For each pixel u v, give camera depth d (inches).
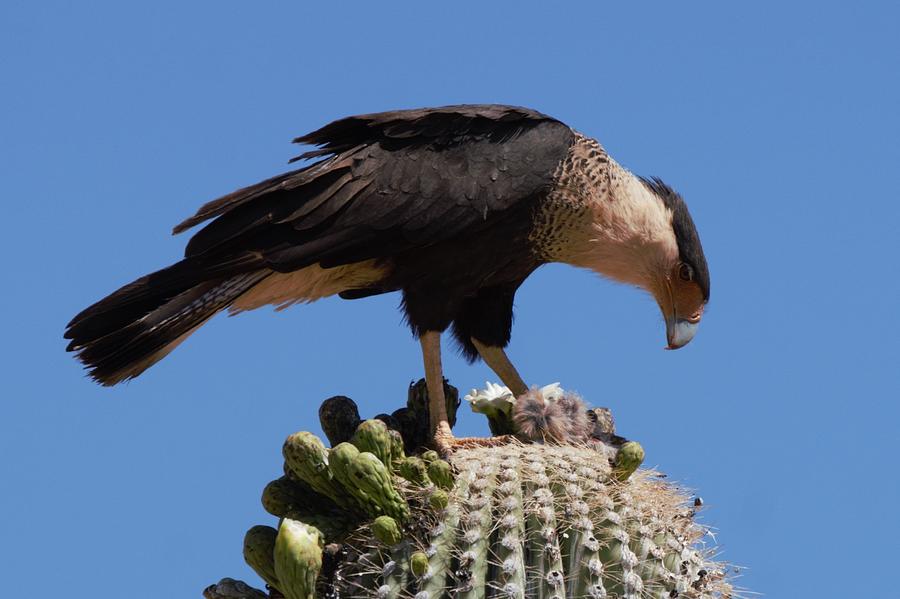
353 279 451.2
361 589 295.6
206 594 322.7
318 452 313.7
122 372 421.7
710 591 307.9
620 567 291.3
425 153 439.5
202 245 412.8
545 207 462.0
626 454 307.0
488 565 288.0
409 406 408.2
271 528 321.7
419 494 303.6
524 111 463.5
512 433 390.6
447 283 444.1
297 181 418.3
